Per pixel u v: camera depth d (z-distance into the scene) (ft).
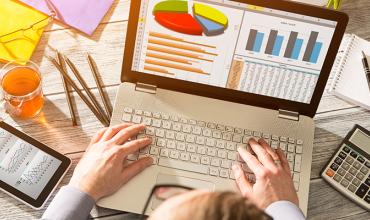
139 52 3.24
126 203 3.07
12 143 3.22
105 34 3.68
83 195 2.97
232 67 3.26
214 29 3.15
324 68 3.19
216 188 3.16
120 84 3.41
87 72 3.54
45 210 3.09
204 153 3.24
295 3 3.02
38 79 3.37
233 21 3.12
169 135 3.27
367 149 3.35
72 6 3.71
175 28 3.15
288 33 3.12
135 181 3.12
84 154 3.18
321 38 3.11
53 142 3.30
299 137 3.34
